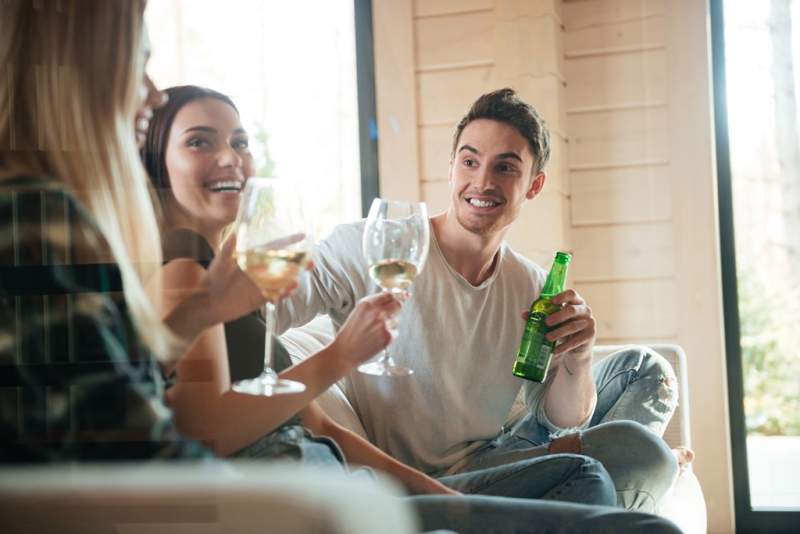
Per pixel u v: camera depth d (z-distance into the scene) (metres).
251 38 3.54
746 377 3.45
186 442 0.98
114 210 1.11
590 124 3.47
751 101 3.46
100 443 0.93
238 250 1.28
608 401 2.54
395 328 1.48
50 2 1.10
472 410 2.18
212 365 1.33
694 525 2.18
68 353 0.94
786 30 3.44
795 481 3.40
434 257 2.20
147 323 1.08
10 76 1.09
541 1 3.36
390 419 2.13
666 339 3.41
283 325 2.07
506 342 2.22
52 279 0.95
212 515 0.53
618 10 3.44
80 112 1.10
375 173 3.53
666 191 3.41
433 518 1.29
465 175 2.20
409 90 3.49
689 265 3.38
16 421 0.91
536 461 1.73
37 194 0.99
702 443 3.35
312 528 0.52
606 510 1.23
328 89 3.54
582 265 3.48
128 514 0.55
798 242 3.43
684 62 3.39
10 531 0.56
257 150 3.52
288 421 1.48
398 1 3.49
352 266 2.18
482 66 3.43
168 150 1.55
